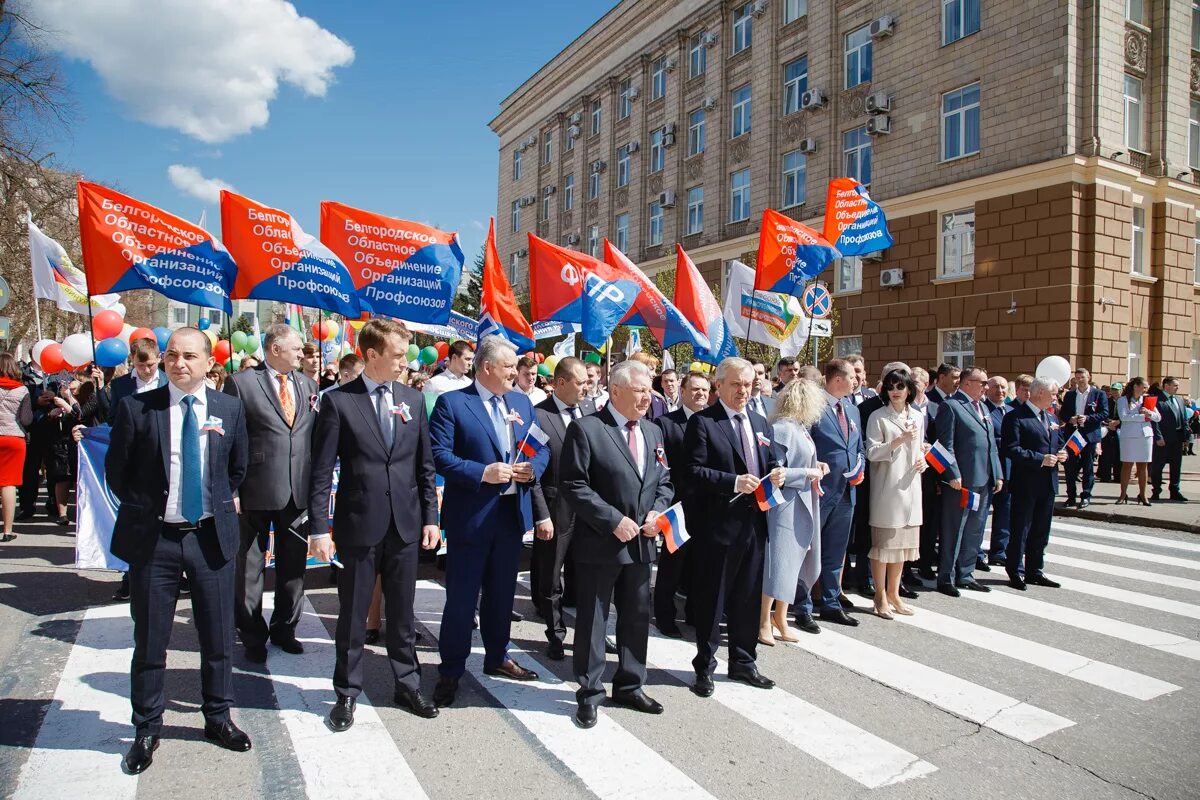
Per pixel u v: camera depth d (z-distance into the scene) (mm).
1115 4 16172
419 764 3445
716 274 26312
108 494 5922
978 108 17656
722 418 4656
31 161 17266
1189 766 3578
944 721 4043
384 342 4027
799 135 22953
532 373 6863
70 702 4000
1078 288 15734
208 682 3568
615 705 4176
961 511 6523
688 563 5570
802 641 5328
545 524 4746
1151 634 5543
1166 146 16922
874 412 5984
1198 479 13922
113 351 8727
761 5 24062
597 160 34562
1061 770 3520
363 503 3883
